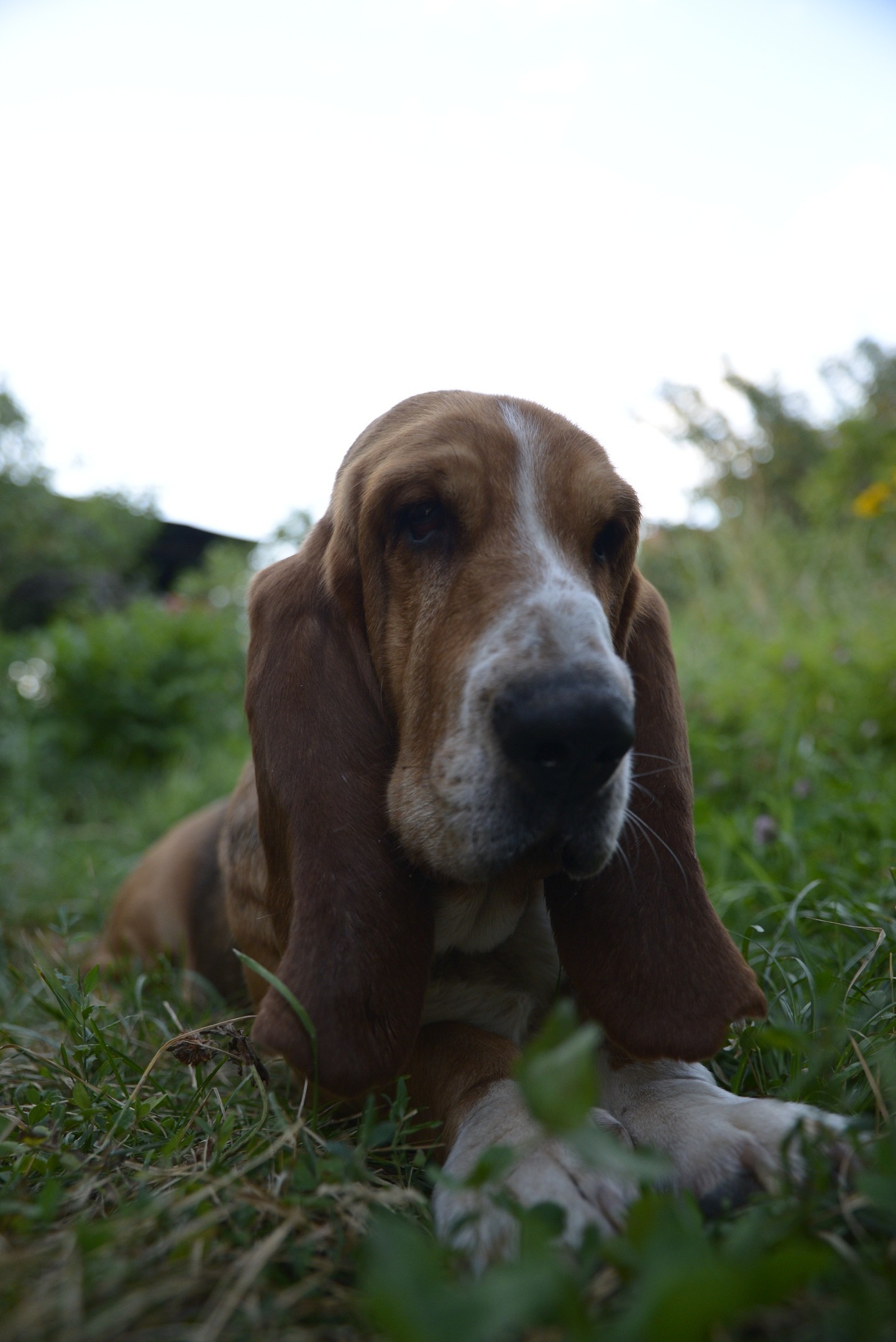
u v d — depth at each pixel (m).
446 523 0.41
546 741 0.33
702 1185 0.31
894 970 0.41
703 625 1.30
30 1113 0.35
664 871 0.40
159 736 1.41
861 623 1.09
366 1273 0.24
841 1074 0.34
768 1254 0.23
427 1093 0.38
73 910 0.83
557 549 0.39
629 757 0.38
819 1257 0.18
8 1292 0.23
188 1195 0.28
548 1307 0.20
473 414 0.43
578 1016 0.41
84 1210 0.29
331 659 0.42
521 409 0.44
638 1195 0.29
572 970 0.40
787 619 1.18
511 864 0.35
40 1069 0.40
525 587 0.37
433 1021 0.42
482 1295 0.18
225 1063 0.41
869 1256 0.24
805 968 0.40
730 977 0.38
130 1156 0.32
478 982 0.43
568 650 0.34
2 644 1.57
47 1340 0.21
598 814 0.35
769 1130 0.31
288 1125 0.32
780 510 1.64
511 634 0.36
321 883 0.37
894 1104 0.30
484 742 0.35
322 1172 0.29
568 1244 0.27
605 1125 0.32
